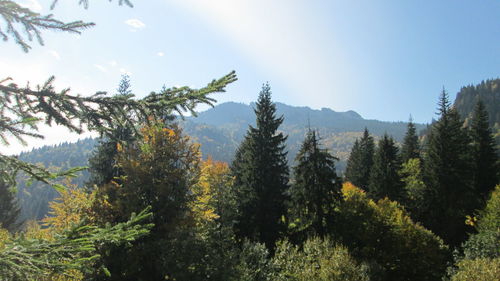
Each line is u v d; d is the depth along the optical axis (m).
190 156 15.10
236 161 37.00
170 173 14.13
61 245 3.15
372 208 25.97
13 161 3.06
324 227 26.59
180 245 12.40
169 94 4.02
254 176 25.89
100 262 11.45
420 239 23.28
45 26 3.32
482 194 33.97
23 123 3.03
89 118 3.70
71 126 3.56
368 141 49.94
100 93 3.71
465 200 31.92
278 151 27.20
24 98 3.33
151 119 4.30
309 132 28.44
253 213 24.83
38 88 3.39
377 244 24.45
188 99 4.08
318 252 15.83
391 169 36.22
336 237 25.30
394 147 38.66
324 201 26.83
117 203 13.29
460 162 32.91
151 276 12.72
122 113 3.86
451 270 18.83
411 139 51.31
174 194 14.23
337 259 14.52
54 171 3.32
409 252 23.38
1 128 2.98
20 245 2.96
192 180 15.16
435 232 32.62
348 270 14.02
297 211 27.27
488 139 36.06
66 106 3.44
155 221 13.67
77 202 16.02
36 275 3.06
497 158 35.75
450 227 31.67
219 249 14.03
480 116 36.94
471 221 28.52
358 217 25.77
